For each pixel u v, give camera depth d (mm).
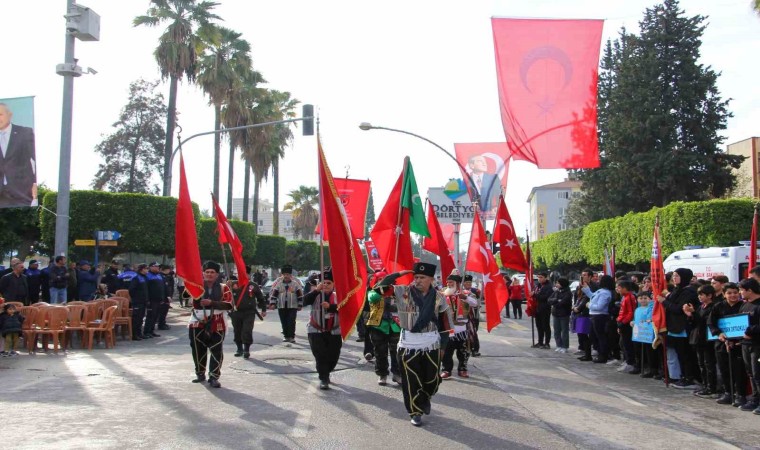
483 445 6621
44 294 17203
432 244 12461
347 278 8797
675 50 43344
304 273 66062
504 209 13281
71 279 17406
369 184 15109
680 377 10578
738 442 6945
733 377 8883
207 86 36625
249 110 41562
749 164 54906
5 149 16703
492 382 10664
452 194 29391
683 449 6633
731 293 8859
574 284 33375
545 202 112500
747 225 30734
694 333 9711
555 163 11602
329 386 9836
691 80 42969
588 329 13508
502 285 11938
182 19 31594
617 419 7988
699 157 41906
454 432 7145
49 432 6875
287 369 11500
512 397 9328
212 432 6965
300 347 14914
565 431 7305
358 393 9352
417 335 7469
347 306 8758
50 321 13195
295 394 9195
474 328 13859
